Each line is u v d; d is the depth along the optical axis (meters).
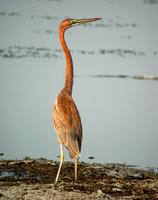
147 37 46.12
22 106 23.14
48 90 26.30
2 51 36.16
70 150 12.34
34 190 12.02
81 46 40.03
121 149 17.86
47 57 34.78
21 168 14.12
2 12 58.56
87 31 48.16
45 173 13.73
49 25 50.03
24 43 39.72
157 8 71.50
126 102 24.77
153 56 37.03
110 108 23.59
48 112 22.39
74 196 11.65
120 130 20.33
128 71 31.84
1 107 22.83
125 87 27.77
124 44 41.75
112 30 49.47
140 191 12.38
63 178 13.21
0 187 12.24
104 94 26.02
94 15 59.97
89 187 12.45
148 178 13.91
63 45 14.05
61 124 12.62
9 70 30.44
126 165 15.70
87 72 31.09
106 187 12.52
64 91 13.66
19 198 11.45
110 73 31.12
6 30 45.59
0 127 19.86
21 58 34.00
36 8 64.12
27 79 28.41
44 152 16.98
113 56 36.38
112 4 74.62
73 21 14.13
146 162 16.30
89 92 26.20
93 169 14.31
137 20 58.03
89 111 22.89
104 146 18.14
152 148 18.09
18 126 20.16
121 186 12.71
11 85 27.05
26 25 49.34
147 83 29.02
